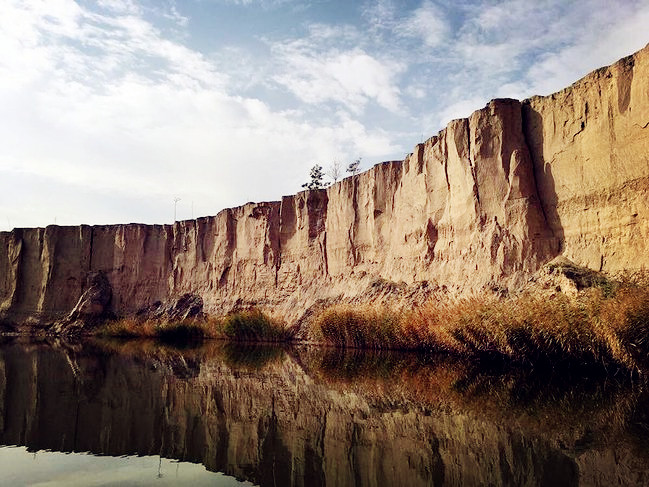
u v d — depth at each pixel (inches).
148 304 2471.7
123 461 439.5
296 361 1132.5
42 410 645.9
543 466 372.5
